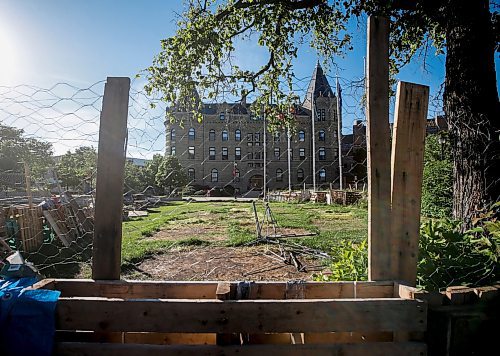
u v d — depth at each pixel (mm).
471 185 3469
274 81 7020
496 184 3340
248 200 33594
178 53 5523
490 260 2199
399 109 2107
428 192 11430
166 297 1980
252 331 1591
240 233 11008
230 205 26297
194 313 1589
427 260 2236
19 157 29641
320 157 40125
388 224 2076
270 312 1600
